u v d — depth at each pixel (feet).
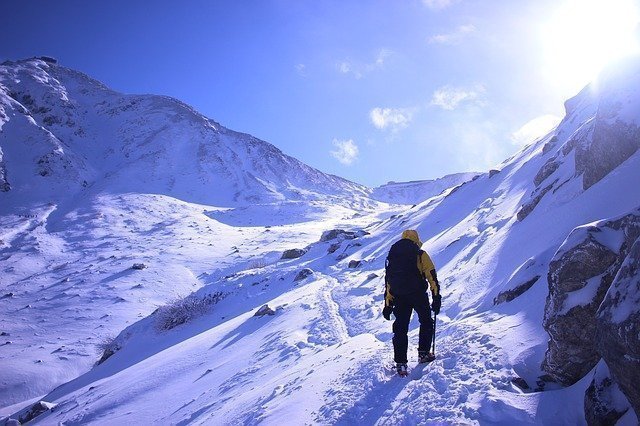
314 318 45.21
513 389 12.12
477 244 39.50
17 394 98.68
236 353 44.96
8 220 288.51
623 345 8.76
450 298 28.17
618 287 9.44
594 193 20.29
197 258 204.13
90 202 337.11
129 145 540.52
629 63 22.47
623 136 20.93
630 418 9.13
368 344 24.99
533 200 32.78
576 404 10.64
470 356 14.97
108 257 212.02
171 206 351.46
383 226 120.37
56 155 416.46
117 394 49.01
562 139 50.34
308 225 286.05
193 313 90.02
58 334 129.70
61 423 47.65
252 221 321.52
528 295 17.57
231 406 26.50
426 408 12.89
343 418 14.97
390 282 16.66
